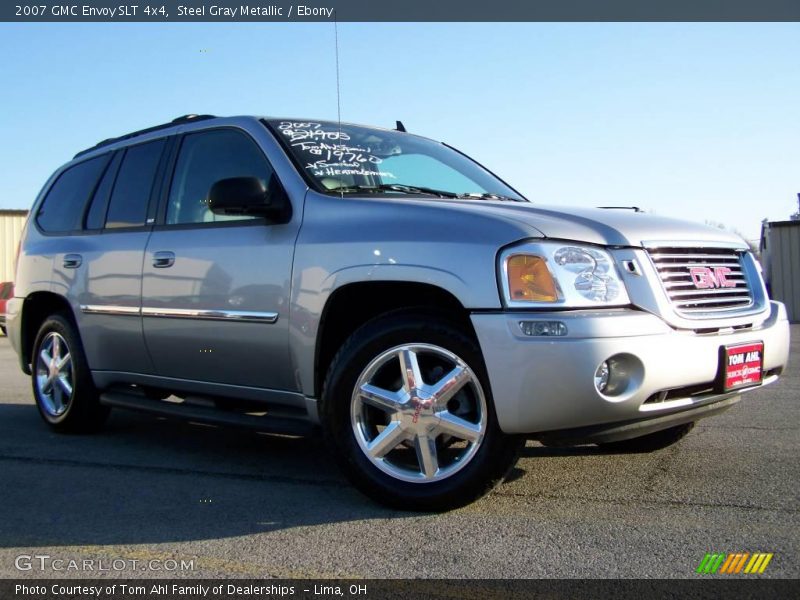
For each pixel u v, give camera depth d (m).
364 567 2.87
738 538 3.08
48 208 5.88
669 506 3.50
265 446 4.96
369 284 3.58
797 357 9.88
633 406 3.22
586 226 3.49
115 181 5.23
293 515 3.49
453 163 5.02
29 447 4.97
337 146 4.43
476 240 3.32
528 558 2.92
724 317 3.61
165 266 4.48
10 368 10.27
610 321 3.19
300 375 3.84
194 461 4.55
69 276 5.24
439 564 2.88
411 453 3.72
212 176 4.52
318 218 3.86
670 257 3.54
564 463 4.28
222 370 4.24
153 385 4.76
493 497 3.66
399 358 3.50
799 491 3.69
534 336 3.15
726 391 3.54
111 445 5.02
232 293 4.09
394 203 3.70
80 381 5.21
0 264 23.20
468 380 3.36
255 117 4.49
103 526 3.38
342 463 3.59
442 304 3.63
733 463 4.22
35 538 3.23
